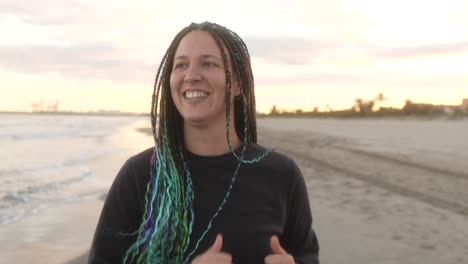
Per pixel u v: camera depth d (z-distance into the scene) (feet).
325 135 99.19
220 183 6.21
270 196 6.37
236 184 6.24
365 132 107.96
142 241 5.86
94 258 6.09
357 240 22.50
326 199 31.81
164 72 6.47
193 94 6.21
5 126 222.48
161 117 6.43
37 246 25.43
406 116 239.09
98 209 35.42
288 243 6.93
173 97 6.40
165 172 6.00
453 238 22.85
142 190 6.14
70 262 22.94
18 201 38.24
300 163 50.65
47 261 22.98
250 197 6.24
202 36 6.36
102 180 51.39
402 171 42.75
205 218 6.05
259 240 6.10
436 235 23.35
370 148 63.72
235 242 6.01
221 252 5.63
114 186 6.30
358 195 33.14
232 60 6.53
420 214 27.48
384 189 35.19
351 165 47.96
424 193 33.22
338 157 55.16
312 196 32.81
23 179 51.85
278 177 6.55
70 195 41.45
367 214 27.58
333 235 23.24
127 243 6.12
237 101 6.81
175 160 6.18
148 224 5.88
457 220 26.09
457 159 49.67
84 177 53.72
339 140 82.43
